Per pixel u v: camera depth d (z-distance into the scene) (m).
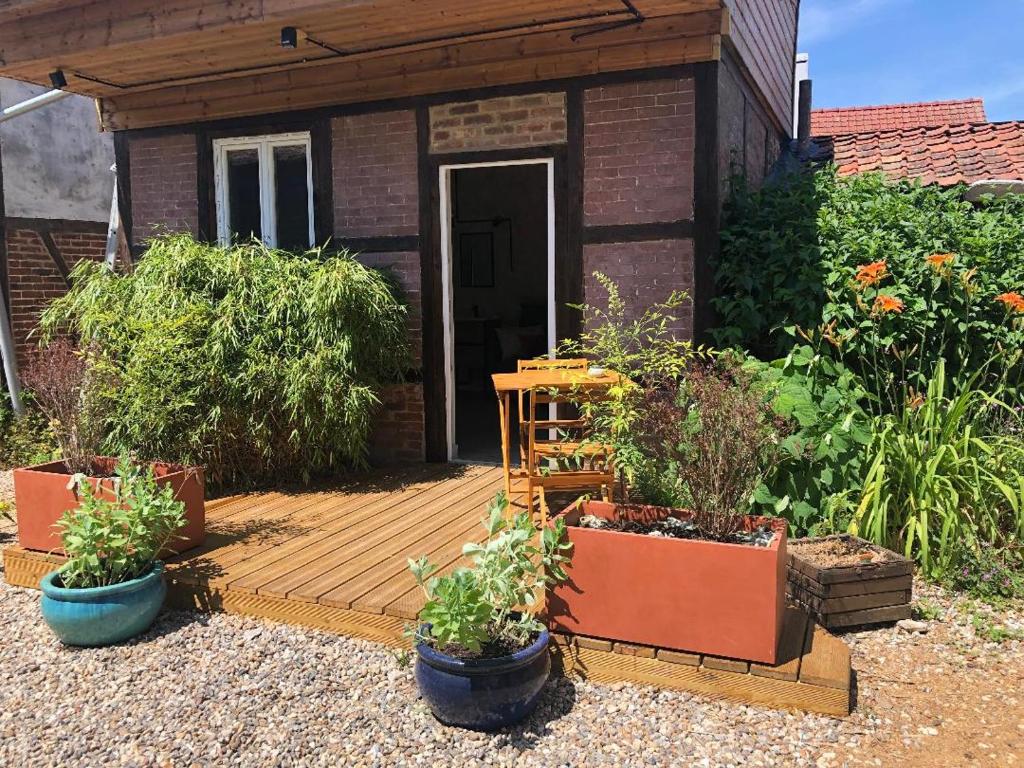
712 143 5.07
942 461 4.00
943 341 4.78
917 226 5.33
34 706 3.00
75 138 9.41
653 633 2.90
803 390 4.25
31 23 5.68
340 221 6.18
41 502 4.10
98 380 4.79
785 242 5.04
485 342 10.20
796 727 2.68
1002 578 3.74
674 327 5.22
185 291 5.30
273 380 5.11
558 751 2.59
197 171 6.66
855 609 3.37
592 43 5.26
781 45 8.46
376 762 2.57
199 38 5.24
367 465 5.83
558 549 2.99
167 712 2.90
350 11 4.77
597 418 3.96
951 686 2.97
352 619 3.36
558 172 5.45
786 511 4.12
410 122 5.88
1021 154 6.91
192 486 4.13
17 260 8.75
